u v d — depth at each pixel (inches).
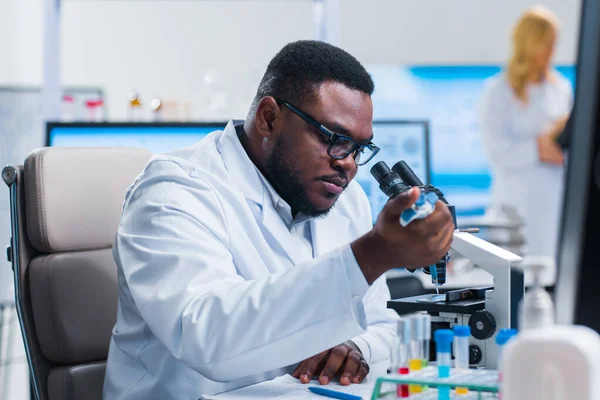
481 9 209.0
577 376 26.3
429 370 39.4
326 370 52.4
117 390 58.2
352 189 72.1
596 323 32.8
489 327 48.5
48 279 63.4
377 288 66.5
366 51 207.9
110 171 68.4
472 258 51.4
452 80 194.1
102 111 144.6
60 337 63.5
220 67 175.5
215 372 47.8
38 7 166.7
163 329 49.2
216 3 174.6
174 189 55.4
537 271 35.7
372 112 57.6
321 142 56.1
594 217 32.4
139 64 182.5
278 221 60.2
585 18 32.4
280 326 46.0
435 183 194.5
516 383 27.4
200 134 113.3
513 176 192.4
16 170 64.1
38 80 167.0
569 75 198.7
